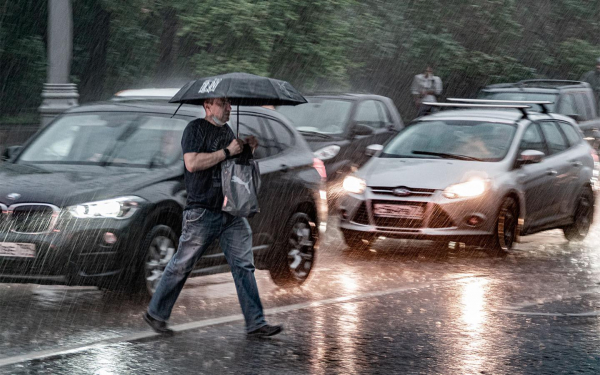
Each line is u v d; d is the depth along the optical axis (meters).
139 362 7.04
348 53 27.19
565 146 14.66
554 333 8.15
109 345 7.57
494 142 13.53
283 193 10.31
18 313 8.77
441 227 12.38
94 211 8.69
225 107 7.90
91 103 10.86
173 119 10.02
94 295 9.62
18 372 6.71
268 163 10.34
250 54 23.59
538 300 9.70
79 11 28.75
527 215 13.30
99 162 9.70
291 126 11.18
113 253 8.69
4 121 27.12
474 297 9.82
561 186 14.02
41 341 7.69
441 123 14.17
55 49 17.31
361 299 9.71
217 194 7.90
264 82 7.75
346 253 13.00
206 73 23.42
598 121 22.72
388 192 12.62
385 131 18.09
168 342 7.71
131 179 9.13
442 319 8.72
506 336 8.02
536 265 12.08
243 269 7.99
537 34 37.41
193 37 24.11
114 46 28.67
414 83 27.86
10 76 28.48
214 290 10.17
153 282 9.05
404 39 32.72
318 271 11.56
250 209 7.82
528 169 13.40
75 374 6.67
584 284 10.70
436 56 33.03
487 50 35.00
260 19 23.50
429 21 33.31
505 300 9.67
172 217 9.23
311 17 24.58
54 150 10.07
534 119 14.30
